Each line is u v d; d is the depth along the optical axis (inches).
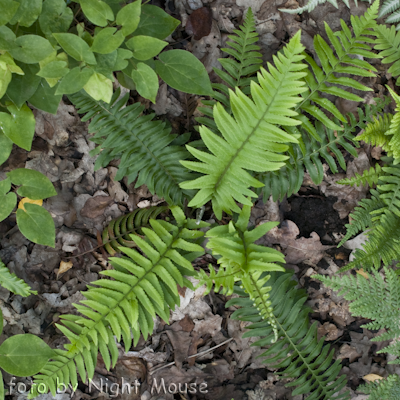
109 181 103.9
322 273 110.5
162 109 104.7
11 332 95.5
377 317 93.0
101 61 64.4
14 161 95.0
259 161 76.9
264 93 69.7
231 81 93.8
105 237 99.2
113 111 87.7
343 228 110.7
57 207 99.8
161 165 95.2
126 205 105.1
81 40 59.7
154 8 75.6
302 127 87.7
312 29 107.8
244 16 106.0
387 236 95.3
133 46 64.6
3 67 60.3
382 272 111.0
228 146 75.9
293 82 68.4
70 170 100.8
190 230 90.4
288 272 102.3
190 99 105.3
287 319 98.1
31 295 98.2
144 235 98.3
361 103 106.9
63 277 101.3
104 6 61.0
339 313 111.3
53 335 99.7
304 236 109.4
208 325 107.3
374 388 99.2
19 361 73.7
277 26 106.7
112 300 83.0
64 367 82.4
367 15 78.7
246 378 109.3
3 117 68.0
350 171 109.3
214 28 105.3
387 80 110.4
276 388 108.8
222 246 79.7
